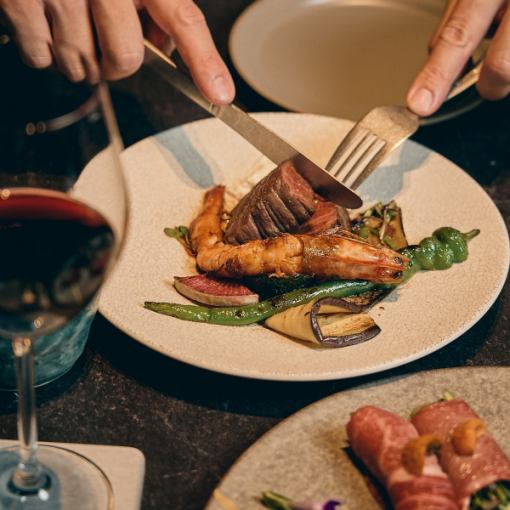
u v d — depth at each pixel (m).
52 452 0.64
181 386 0.70
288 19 1.07
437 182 0.85
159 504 0.63
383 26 1.07
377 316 0.73
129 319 0.70
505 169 0.92
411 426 0.64
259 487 0.62
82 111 0.56
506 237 0.79
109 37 0.84
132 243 0.78
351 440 0.64
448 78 0.86
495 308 0.77
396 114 0.85
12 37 0.86
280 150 0.80
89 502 0.62
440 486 0.60
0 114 0.58
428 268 0.77
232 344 0.70
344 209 0.80
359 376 0.71
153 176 0.84
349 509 0.62
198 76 0.83
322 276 0.74
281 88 0.97
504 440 0.66
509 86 0.92
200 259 0.77
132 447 0.66
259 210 0.78
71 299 0.56
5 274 0.54
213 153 0.87
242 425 0.68
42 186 0.60
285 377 0.67
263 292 0.75
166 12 0.84
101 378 0.70
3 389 0.69
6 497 0.61
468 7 0.87
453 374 0.69
